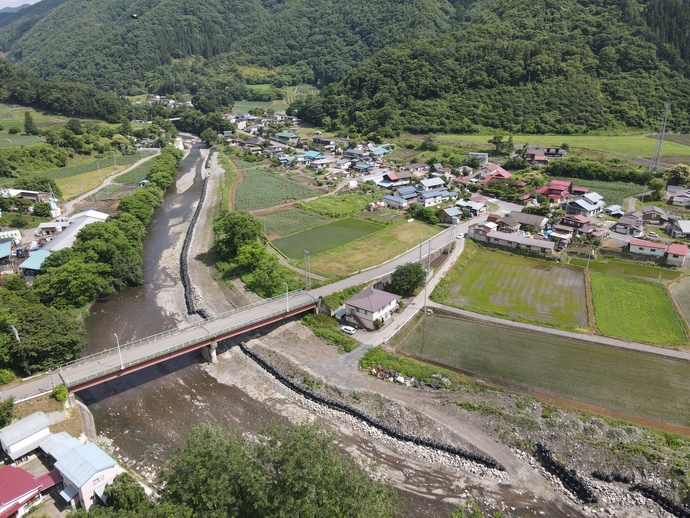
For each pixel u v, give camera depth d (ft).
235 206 381.81
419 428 153.58
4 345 163.12
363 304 207.51
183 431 156.66
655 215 325.42
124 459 144.15
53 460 137.08
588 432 145.79
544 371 177.06
